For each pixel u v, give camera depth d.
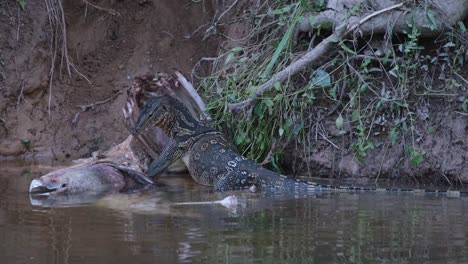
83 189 16.33
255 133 18.94
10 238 11.07
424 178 17.83
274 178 17.03
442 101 18.08
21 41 23.08
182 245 10.59
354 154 18.31
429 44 18.69
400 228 11.95
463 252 10.34
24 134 22.03
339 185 17.16
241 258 9.88
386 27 18.36
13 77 22.61
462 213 13.39
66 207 13.95
